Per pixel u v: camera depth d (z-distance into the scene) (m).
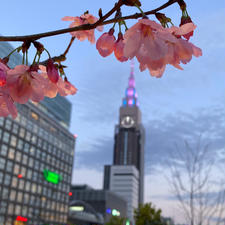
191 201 11.62
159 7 1.28
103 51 1.29
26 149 99.25
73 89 1.49
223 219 11.21
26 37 1.33
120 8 1.31
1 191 84.25
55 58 1.54
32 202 98.25
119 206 193.38
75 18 1.65
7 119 91.06
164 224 30.02
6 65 1.29
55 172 115.62
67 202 122.75
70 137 133.50
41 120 111.75
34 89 1.18
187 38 1.14
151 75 1.09
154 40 1.06
